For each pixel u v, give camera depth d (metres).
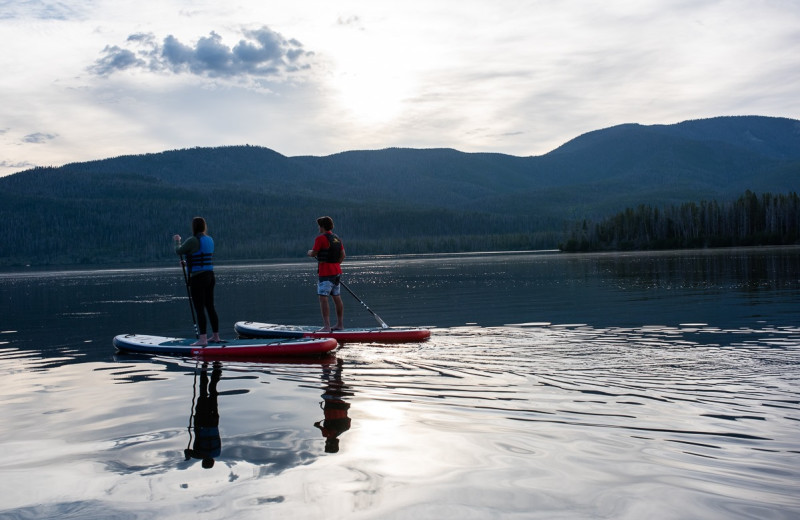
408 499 4.05
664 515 3.72
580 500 3.97
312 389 7.46
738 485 4.15
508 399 6.58
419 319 15.46
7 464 4.99
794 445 4.89
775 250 69.81
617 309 15.79
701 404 6.16
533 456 4.81
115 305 23.97
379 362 9.15
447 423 5.75
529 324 13.42
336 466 4.71
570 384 7.19
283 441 5.36
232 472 4.64
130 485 4.44
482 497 4.05
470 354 9.51
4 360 10.77
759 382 7.06
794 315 13.20
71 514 3.97
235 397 7.22
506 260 75.25
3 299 30.70
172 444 5.40
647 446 4.97
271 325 13.60
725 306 15.45
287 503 4.04
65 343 13.00
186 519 3.84
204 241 11.16
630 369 7.96
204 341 11.02
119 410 6.78
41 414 6.69
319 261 12.49
